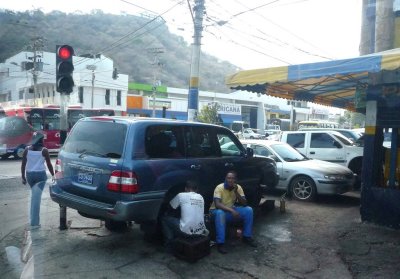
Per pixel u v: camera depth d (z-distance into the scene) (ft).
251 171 23.13
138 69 214.48
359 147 36.88
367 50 35.35
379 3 27.89
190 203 16.75
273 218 23.98
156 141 17.46
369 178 22.93
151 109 166.50
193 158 19.15
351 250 18.24
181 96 199.00
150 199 16.53
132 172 15.92
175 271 15.20
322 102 33.24
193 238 16.58
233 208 18.70
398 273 15.62
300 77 19.03
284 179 30.71
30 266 14.05
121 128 17.02
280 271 15.56
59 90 24.02
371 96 22.75
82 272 14.74
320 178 29.12
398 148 22.53
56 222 21.57
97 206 16.37
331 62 17.99
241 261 16.47
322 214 25.29
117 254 16.79
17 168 42.11
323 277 15.11
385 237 20.30
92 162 16.93
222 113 181.57
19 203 25.30
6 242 17.26
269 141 33.91
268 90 26.68
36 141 20.20
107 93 142.20
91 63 138.51
